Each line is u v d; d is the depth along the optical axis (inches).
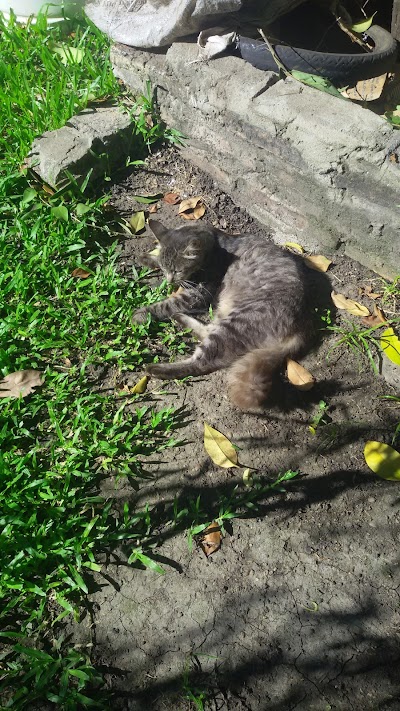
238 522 38.0
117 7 65.4
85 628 33.6
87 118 63.4
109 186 61.6
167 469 40.6
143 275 53.2
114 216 58.7
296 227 55.9
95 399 43.8
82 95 66.3
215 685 31.7
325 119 49.1
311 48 65.7
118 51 65.6
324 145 48.8
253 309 47.4
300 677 32.0
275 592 35.1
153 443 41.9
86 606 34.4
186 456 41.3
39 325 48.2
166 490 39.5
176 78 59.4
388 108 59.3
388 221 48.5
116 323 49.2
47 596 34.6
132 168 63.2
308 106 50.6
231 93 54.2
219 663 32.5
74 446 41.0
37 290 50.8
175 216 59.2
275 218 57.5
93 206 57.2
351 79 56.6
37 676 31.3
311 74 55.4
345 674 32.1
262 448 41.8
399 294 50.8
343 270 53.4
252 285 50.4
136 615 34.2
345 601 34.7
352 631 33.6
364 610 34.4
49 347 46.7
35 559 34.9
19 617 33.9
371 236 50.5
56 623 33.8
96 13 67.0
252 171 56.7
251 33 58.9
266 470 40.7
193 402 44.6
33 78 68.1
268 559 36.4
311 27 65.9
